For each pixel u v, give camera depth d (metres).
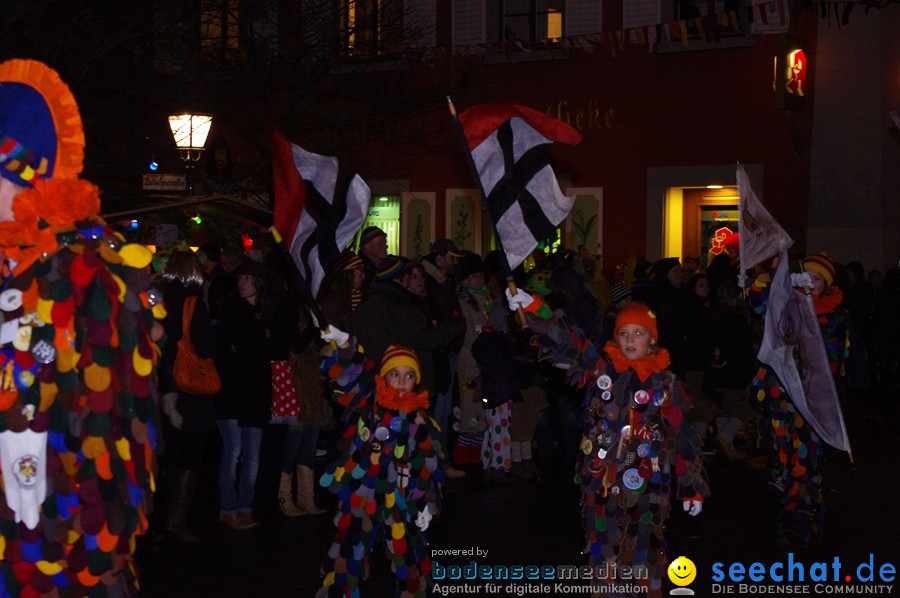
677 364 11.27
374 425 5.40
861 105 18.25
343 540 5.41
